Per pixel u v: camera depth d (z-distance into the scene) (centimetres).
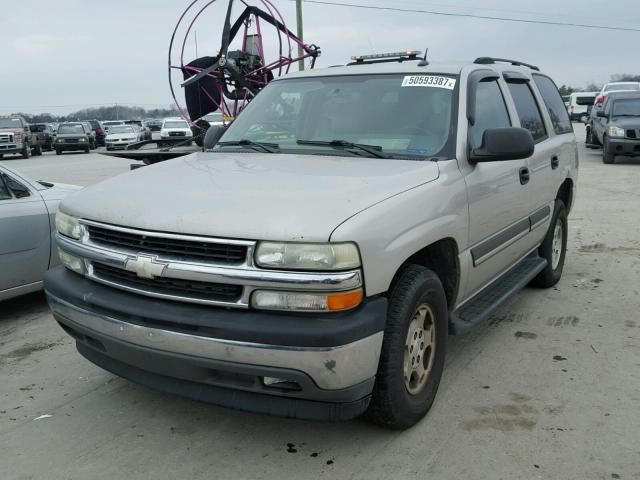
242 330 264
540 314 509
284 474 291
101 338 307
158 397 370
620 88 2448
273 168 346
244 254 268
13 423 341
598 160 1755
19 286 511
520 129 360
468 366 407
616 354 425
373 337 276
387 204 292
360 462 299
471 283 385
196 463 301
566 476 286
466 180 360
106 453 311
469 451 307
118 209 306
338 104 413
